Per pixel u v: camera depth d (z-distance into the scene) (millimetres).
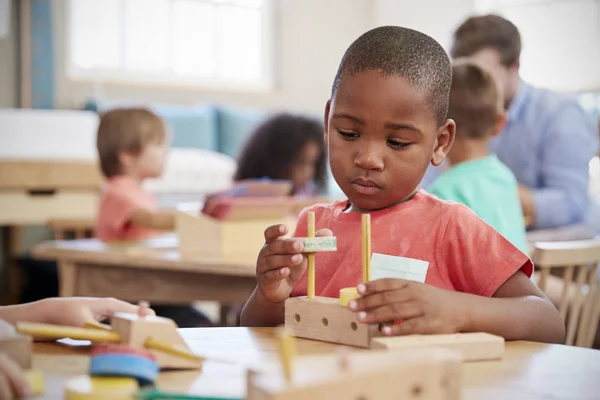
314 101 6641
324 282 1214
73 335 798
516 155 3174
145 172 3221
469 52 2801
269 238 1047
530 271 1135
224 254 2240
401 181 1130
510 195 2064
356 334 912
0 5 4508
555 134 3109
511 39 2797
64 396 672
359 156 1113
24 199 3971
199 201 4797
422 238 1182
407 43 1135
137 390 670
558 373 795
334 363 611
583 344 1863
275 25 6457
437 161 1217
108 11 5602
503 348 864
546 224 3037
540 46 5332
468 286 1152
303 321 979
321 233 1045
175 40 5949
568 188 3070
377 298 900
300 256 1006
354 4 6793
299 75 6562
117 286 2301
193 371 782
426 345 835
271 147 3262
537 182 3176
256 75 6414
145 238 3072
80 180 4078
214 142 5695
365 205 1175
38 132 4203
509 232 2033
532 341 980
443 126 1204
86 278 2357
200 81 6066
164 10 5875
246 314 1217
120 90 5543
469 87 2076
